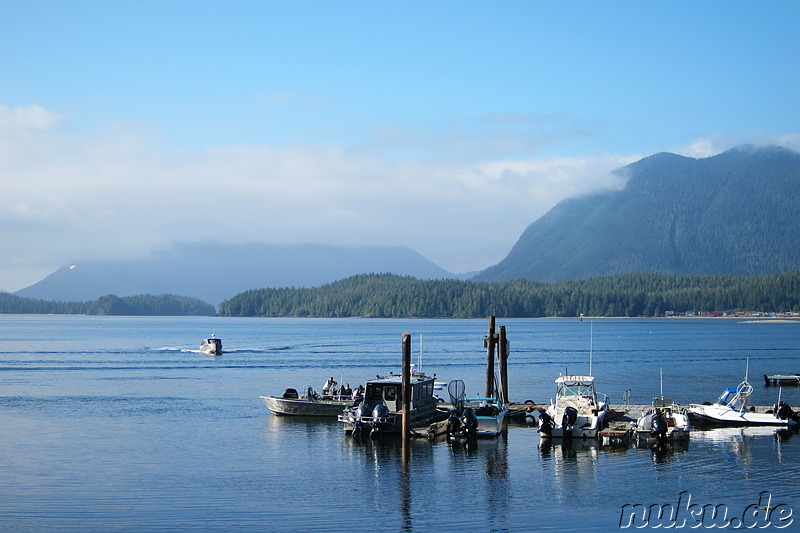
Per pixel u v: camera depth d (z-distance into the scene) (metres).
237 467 47.44
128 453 51.44
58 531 35.50
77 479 44.31
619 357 155.62
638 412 65.00
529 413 65.94
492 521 37.09
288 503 39.81
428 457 50.06
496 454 50.81
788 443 54.06
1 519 37.06
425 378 63.50
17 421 65.25
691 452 51.09
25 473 45.69
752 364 136.25
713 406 61.94
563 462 48.41
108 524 36.44
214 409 73.06
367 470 46.62
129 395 85.00
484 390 92.62
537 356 159.38
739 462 48.09
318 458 49.94
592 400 59.31
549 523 36.81
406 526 36.34
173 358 150.25
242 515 37.81
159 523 36.62
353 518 37.44
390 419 56.84
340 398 69.19
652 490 41.97
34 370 119.69
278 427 61.97
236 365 132.38
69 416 68.31
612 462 48.31
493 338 68.50
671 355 161.38
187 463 48.47
